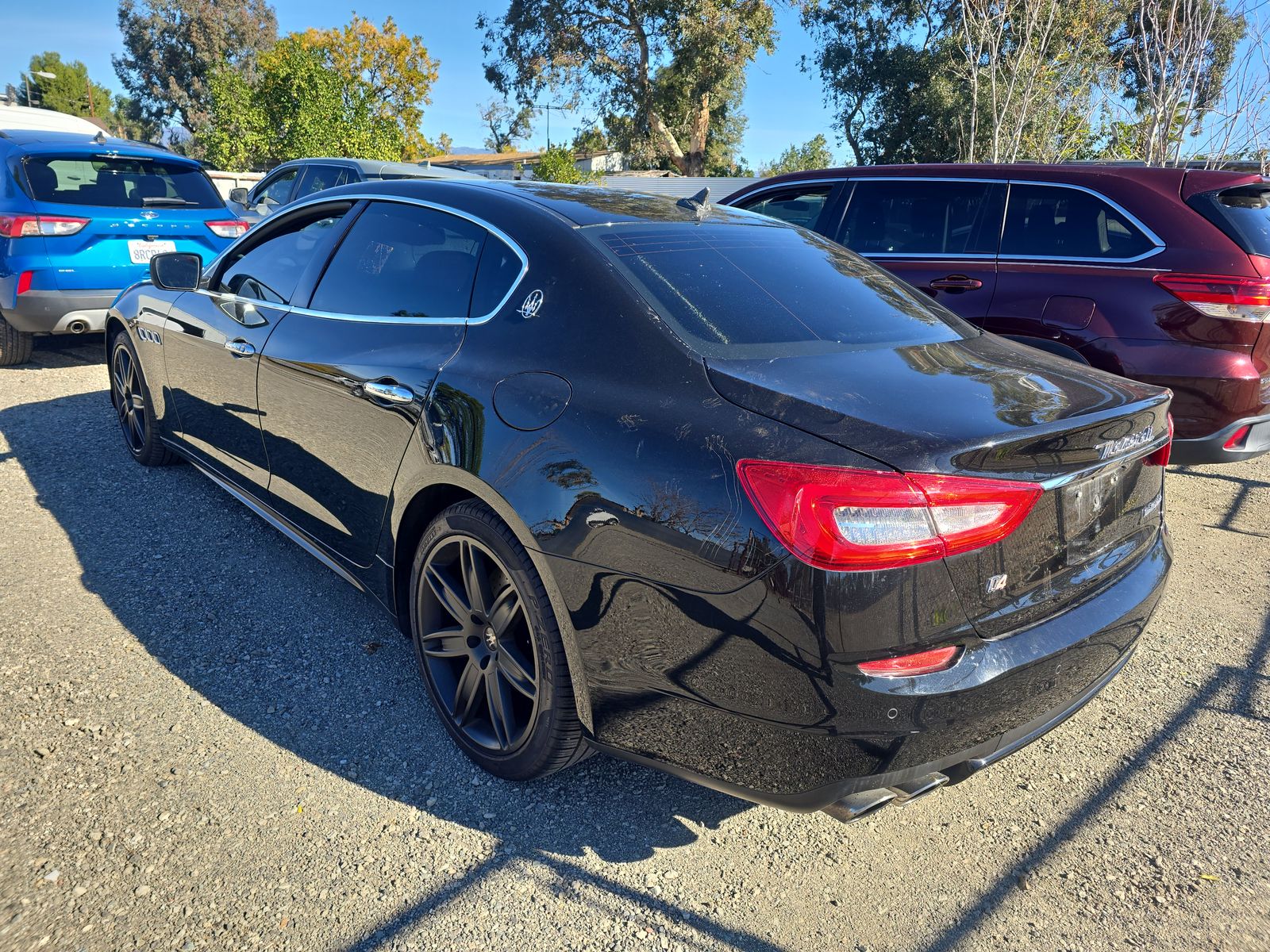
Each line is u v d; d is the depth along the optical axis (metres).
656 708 2.01
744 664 1.83
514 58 36.03
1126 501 2.24
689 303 2.32
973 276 4.71
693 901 2.07
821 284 2.66
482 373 2.37
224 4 52.97
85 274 6.16
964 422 1.87
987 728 1.86
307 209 3.37
